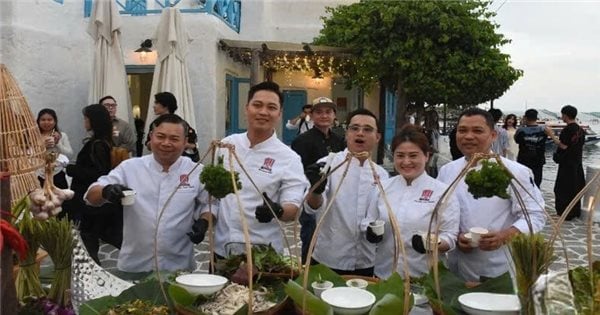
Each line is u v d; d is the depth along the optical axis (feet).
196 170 8.75
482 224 8.43
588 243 5.37
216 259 8.63
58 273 6.22
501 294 5.98
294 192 8.54
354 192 9.40
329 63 30.19
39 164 5.23
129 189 8.06
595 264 5.53
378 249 8.92
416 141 8.61
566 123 25.93
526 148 28.48
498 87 29.48
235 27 32.53
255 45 27.94
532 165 28.50
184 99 22.11
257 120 8.57
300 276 6.32
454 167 9.12
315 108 14.21
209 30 27.14
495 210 8.42
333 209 9.42
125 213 8.65
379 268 8.84
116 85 21.74
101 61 21.84
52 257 6.20
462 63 28.43
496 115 30.17
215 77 27.40
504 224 8.43
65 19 25.32
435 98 30.07
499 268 8.27
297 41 36.88
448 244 7.99
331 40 29.96
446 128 54.60
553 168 61.41
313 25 36.81
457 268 8.70
